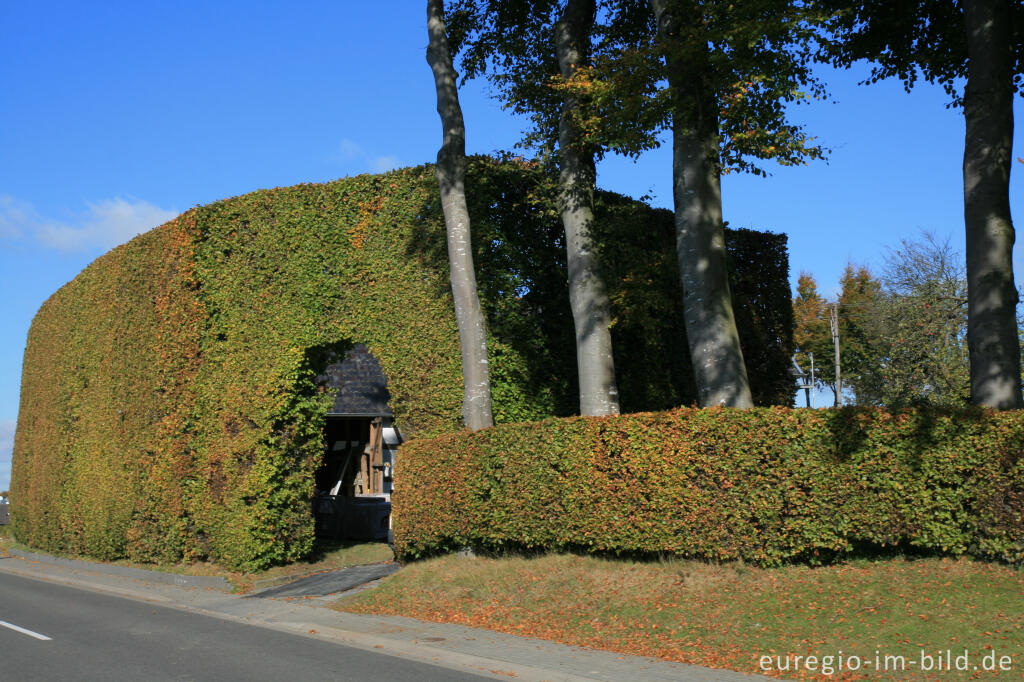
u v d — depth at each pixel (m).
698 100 13.47
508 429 14.55
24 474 28.94
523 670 8.87
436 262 17.72
